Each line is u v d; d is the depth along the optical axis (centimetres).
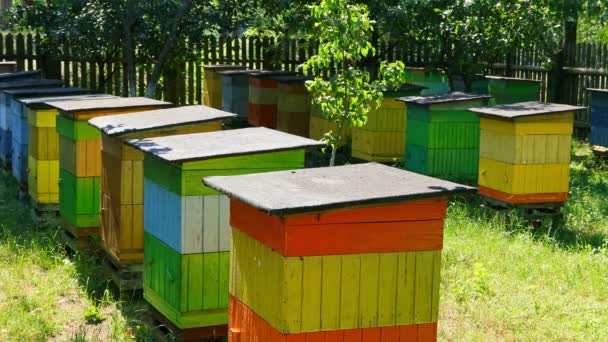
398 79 861
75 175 778
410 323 448
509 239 909
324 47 834
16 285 736
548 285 756
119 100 838
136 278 684
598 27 2233
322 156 1379
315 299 427
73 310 685
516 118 930
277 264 429
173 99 1706
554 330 638
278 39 1694
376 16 1338
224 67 1664
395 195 430
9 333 627
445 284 746
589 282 764
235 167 571
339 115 853
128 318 659
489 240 879
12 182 1148
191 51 1595
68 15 1467
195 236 569
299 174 498
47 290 721
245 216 467
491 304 694
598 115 1384
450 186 452
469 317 670
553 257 837
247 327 471
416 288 447
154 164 607
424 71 1593
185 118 683
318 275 427
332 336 433
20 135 1027
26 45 1705
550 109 959
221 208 573
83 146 775
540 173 959
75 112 761
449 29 1318
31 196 947
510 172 951
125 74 1653
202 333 582
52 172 913
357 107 852
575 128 1633
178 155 558
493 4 1299
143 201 668
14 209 1002
